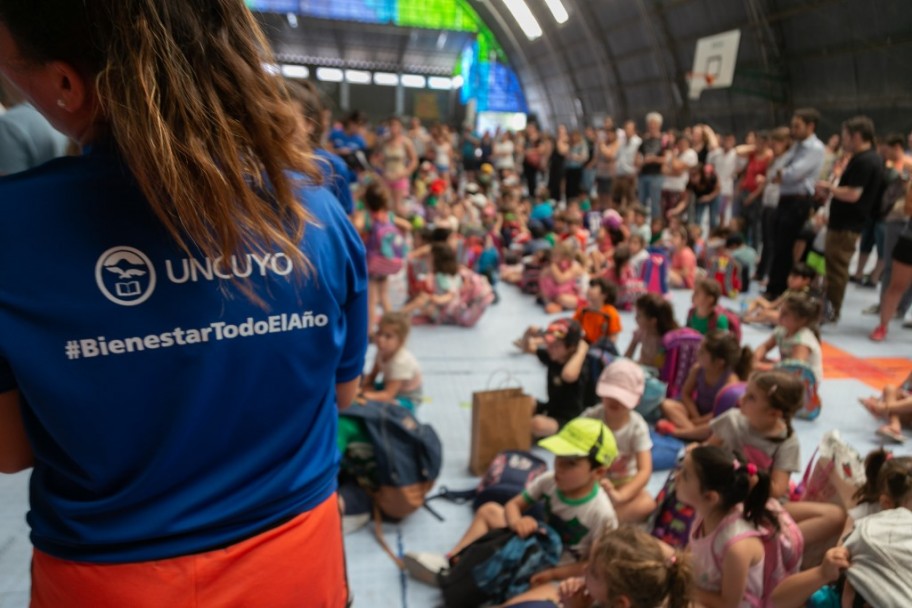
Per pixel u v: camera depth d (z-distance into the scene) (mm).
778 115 14398
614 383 2887
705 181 9516
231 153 695
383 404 3064
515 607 2217
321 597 868
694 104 17391
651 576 1780
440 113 33344
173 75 666
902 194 6664
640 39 18453
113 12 654
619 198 10273
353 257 871
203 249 695
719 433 2936
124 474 720
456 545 2785
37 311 649
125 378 688
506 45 27766
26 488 3107
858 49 11930
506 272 7629
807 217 6293
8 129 2260
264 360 758
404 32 28797
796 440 2777
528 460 3078
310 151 846
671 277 7273
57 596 735
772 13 13508
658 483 3350
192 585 745
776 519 2186
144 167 660
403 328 3549
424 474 2889
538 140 15664
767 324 6031
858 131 5582
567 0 20328
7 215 645
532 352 5086
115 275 679
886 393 4031
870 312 6375
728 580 2107
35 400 669
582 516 2475
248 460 780
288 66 31438
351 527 2859
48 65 679
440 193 10531
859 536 1899
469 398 4293
